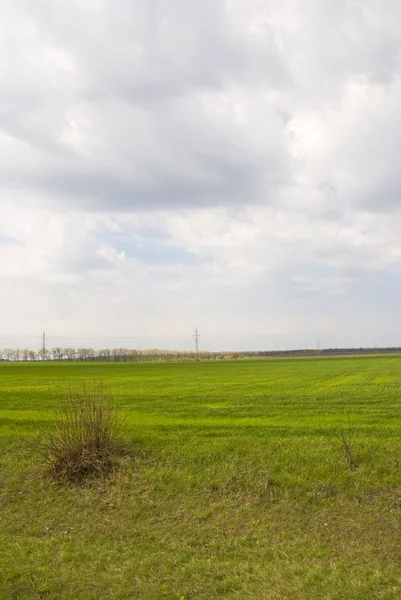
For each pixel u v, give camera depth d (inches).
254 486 398.6
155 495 398.0
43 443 489.7
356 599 242.8
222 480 410.6
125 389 1395.2
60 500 401.1
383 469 410.9
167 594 257.3
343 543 312.2
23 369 3206.2
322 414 789.2
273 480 403.9
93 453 450.3
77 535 342.3
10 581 274.5
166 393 1244.5
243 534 332.2
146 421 715.4
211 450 478.3
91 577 278.1
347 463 423.2
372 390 1274.6
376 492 376.8
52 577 277.9
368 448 459.2
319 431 578.2
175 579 274.5
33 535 346.0
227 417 768.9
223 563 291.0
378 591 250.2
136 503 386.0
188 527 346.9
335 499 373.1
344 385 1482.5
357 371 2373.3
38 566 293.0
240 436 552.4
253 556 300.8
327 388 1374.3
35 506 394.6
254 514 361.1
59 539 335.0
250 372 2485.2
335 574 269.6
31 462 479.2
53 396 1167.6
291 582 264.4
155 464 453.7
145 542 327.6
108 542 329.4
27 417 765.3
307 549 305.3
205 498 388.8
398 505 356.8
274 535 328.8
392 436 540.7
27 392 1293.1
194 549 315.0
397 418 729.6
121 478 426.0
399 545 303.7
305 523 343.9
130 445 498.9
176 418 759.7
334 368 2751.0
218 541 323.6
